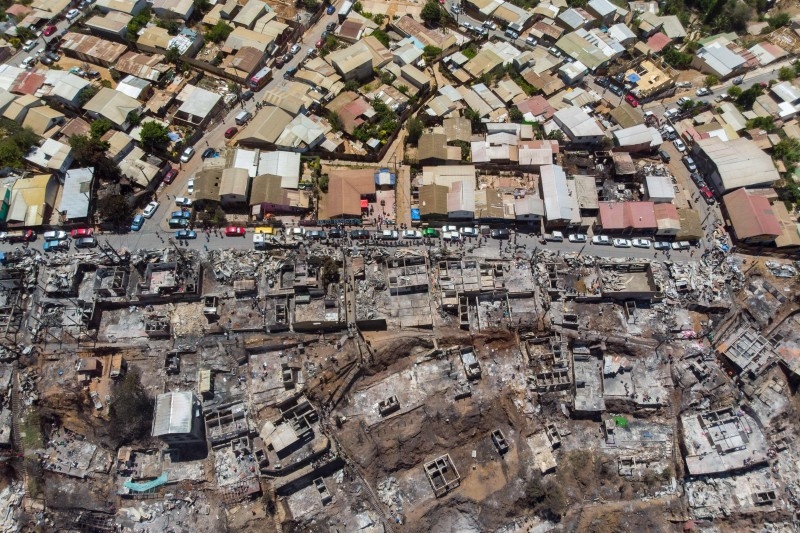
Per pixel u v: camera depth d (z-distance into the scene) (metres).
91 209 105.62
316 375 92.00
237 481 83.81
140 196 108.38
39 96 121.56
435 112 125.56
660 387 95.38
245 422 88.12
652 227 108.00
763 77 141.12
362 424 89.88
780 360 96.88
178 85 126.00
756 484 88.69
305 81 130.38
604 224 108.69
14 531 81.56
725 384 95.50
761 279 105.25
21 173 110.12
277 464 84.56
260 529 81.19
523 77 136.50
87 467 85.69
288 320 96.19
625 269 105.94
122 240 103.50
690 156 123.25
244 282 97.81
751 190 113.44
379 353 94.12
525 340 98.06
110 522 82.31
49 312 95.88
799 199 115.50
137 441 87.06
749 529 86.19
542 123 126.56
